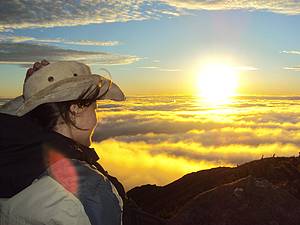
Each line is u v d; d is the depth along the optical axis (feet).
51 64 4.57
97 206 3.92
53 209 3.86
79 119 4.58
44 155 4.10
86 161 4.35
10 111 5.09
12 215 3.98
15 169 4.02
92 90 4.52
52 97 4.35
